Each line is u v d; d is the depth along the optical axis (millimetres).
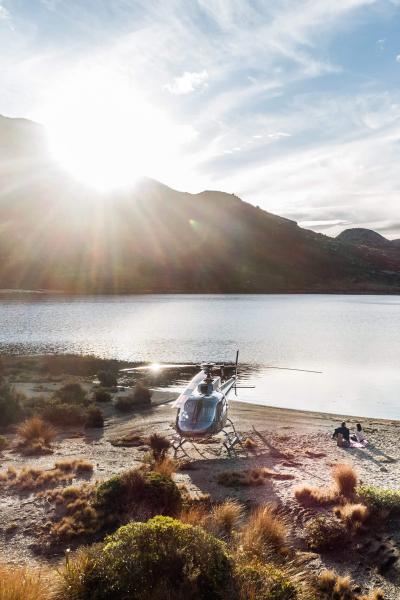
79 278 197625
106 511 10875
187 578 6824
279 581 7691
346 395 30891
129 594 6574
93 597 6605
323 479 14430
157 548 7191
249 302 151625
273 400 29359
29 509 11289
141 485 11281
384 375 38312
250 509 11828
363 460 16922
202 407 16750
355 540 10078
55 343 58719
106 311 110125
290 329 76250
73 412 23047
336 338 64750
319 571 9102
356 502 11625
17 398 25500
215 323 84938
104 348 54188
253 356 48438
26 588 6594
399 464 16438
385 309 125750
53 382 34000
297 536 10523
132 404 27266
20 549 9414
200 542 7438
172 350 52656
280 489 13312
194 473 15086
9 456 16578
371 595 8289
